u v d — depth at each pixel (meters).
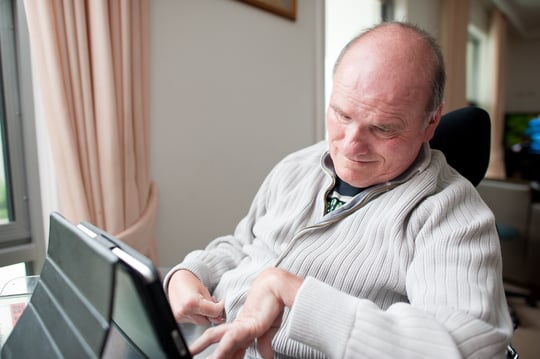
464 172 0.79
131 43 1.12
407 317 0.42
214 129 1.47
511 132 4.00
